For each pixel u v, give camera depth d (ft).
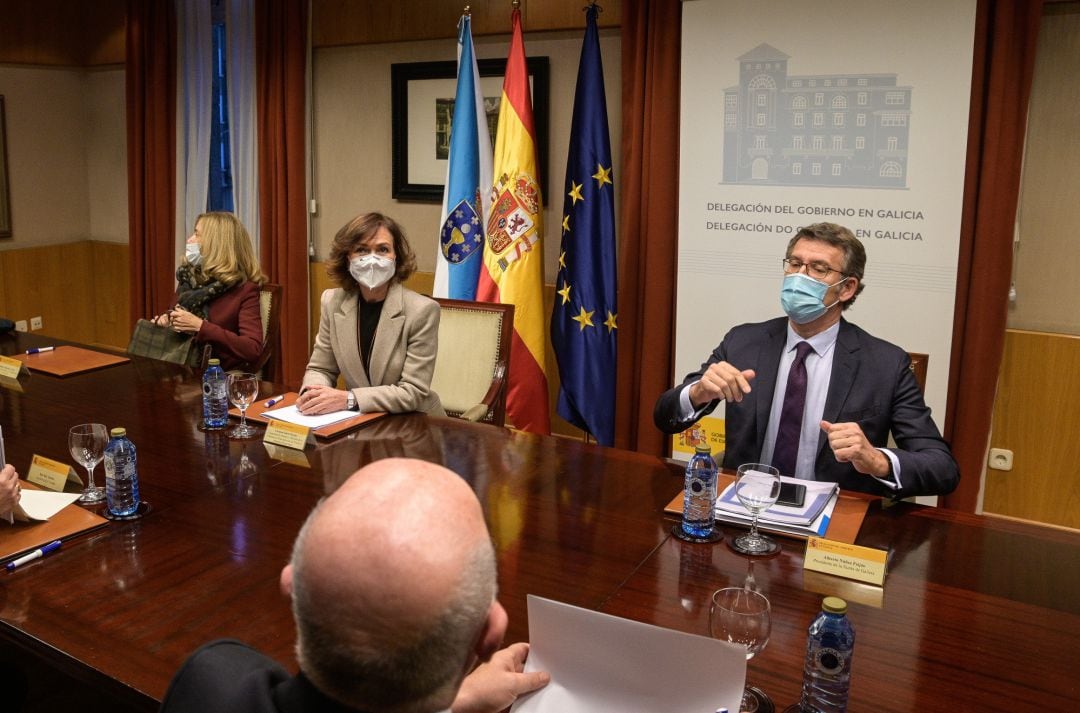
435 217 16.24
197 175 18.13
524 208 13.44
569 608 4.08
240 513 6.30
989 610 5.08
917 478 6.56
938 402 11.37
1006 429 12.06
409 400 8.66
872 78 11.12
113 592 5.19
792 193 11.73
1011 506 12.21
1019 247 11.73
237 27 17.13
